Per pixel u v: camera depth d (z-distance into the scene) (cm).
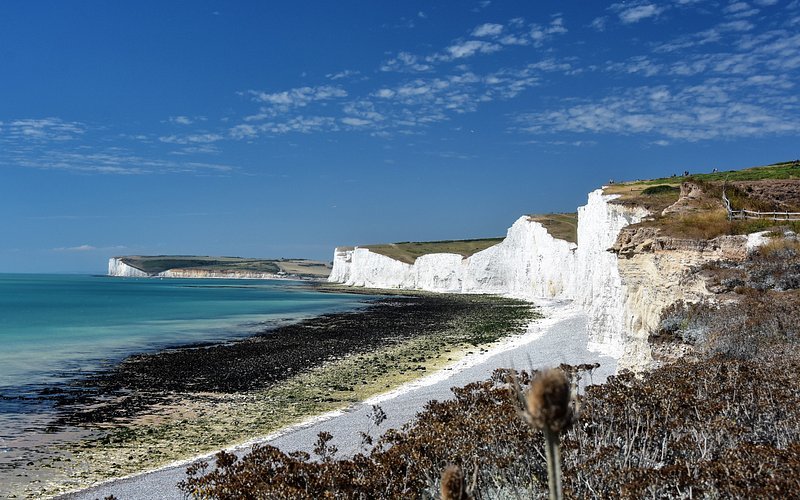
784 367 1152
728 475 620
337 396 2562
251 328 5500
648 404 889
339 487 751
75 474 1617
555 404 229
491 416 890
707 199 2911
